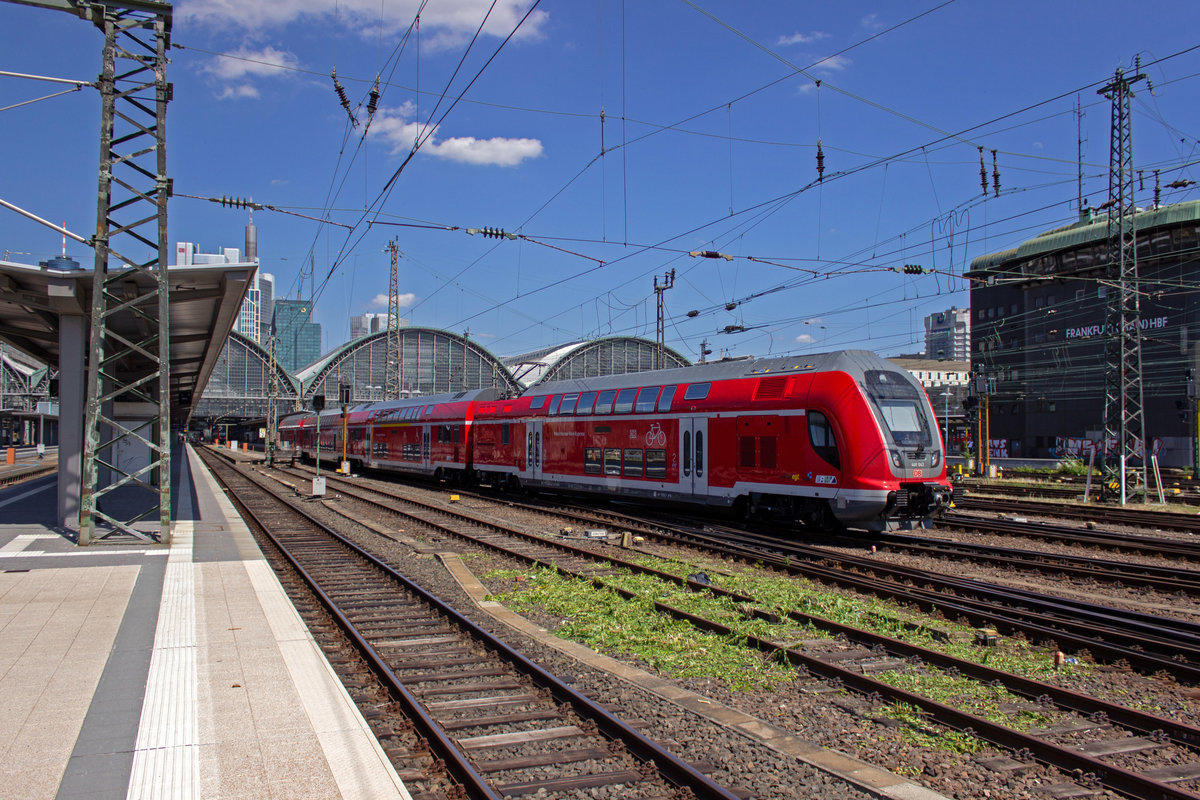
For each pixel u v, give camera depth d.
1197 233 52.72
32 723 5.88
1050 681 7.52
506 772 5.53
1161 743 6.03
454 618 9.84
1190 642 8.62
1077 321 60.34
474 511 23.33
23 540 15.34
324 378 81.38
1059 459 59.22
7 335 20.66
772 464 17.30
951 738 6.08
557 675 7.71
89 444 14.53
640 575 12.93
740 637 8.85
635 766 5.63
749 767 5.56
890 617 9.62
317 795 4.77
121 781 4.91
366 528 19.70
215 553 14.16
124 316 20.33
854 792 5.21
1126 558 15.15
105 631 8.59
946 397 47.06
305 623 9.36
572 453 24.20
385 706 6.68
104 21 13.96
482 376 86.75
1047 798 5.17
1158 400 54.31
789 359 17.92
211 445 116.56
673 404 20.16
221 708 6.25
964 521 19.97
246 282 16.06
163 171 14.42
